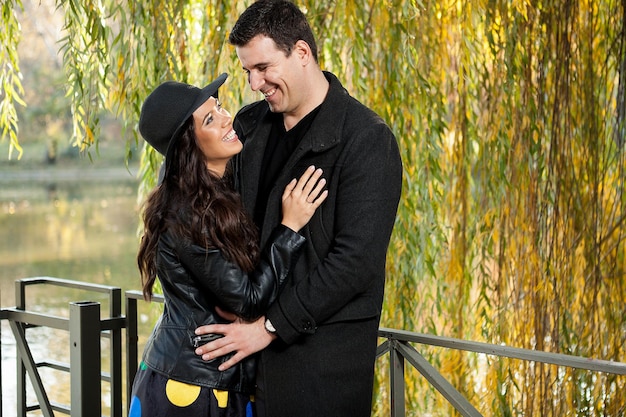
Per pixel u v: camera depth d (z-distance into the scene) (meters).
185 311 2.16
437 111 3.99
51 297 10.96
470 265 4.28
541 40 4.05
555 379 3.99
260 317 2.13
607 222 4.07
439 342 2.42
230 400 2.18
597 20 4.10
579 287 4.05
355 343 2.14
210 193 2.10
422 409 4.30
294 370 2.13
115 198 19.72
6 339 9.16
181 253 2.09
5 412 6.55
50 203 19.00
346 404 2.14
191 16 4.32
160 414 2.12
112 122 21.94
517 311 4.13
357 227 2.05
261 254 2.13
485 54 4.21
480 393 4.36
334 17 4.02
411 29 3.87
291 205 2.11
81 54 3.87
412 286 3.98
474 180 4.23
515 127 4.08
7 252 13.81
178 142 2.12
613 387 4.03
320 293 2.05
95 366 2.92
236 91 3.99
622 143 4.06
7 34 4.04
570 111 4.05
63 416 6.67
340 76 4.06
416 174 3.95
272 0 2.12
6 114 4.06
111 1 4.04
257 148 2.29
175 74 3.87
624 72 4.03
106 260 13.38
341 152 2.11
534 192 4.08
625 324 4.02
